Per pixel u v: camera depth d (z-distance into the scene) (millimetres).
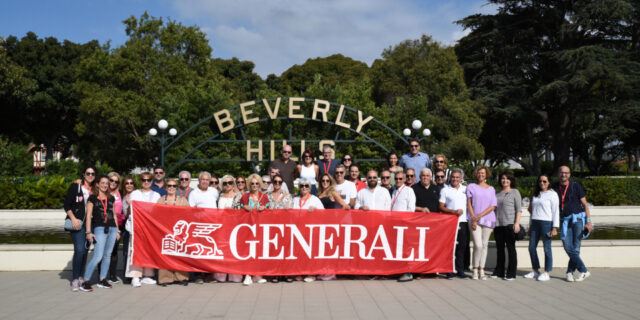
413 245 7863
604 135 34469
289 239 7707
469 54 40438
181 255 7500
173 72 35125
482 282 7719
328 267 7766
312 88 26000
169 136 25906
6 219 18609
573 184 7922
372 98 33938
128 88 34750
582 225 7797
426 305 6195
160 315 5691
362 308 6023
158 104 33438
